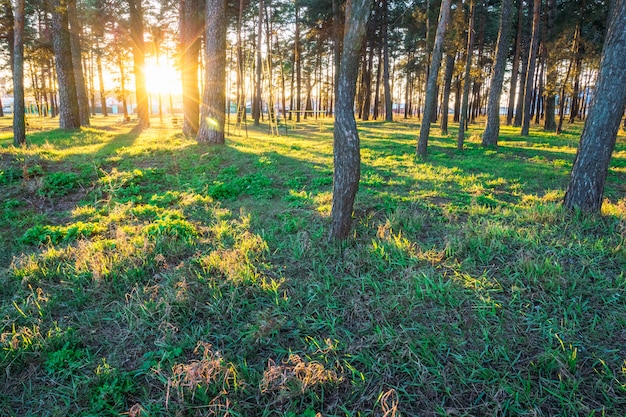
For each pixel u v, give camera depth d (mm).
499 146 15547
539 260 4039
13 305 3492
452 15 16844
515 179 8766
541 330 3027
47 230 5289
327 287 3730
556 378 2586
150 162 10180
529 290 3541
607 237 4617
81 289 3781
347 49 4113
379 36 35344
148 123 24922
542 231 4816
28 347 2914
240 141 14977
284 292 3664
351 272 4027
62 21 16984
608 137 5195
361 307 3404
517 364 2713
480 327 3076
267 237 5016
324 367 2707
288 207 6527
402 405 2416
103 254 4492
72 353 2922
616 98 5066
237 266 4031
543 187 8008
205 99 13062
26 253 4746
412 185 8156
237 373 2639
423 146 12375
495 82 15352
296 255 4445
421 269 3979
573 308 3287
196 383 2502
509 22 14922
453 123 34656
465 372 2645
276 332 3102
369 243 4715
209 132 13195
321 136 20078
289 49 38094
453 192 7520
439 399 2459
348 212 4676
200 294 3600
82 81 21719
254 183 7941
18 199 6926
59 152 10742
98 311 3455
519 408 2346
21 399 2545
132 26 24953
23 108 11812
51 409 2461
